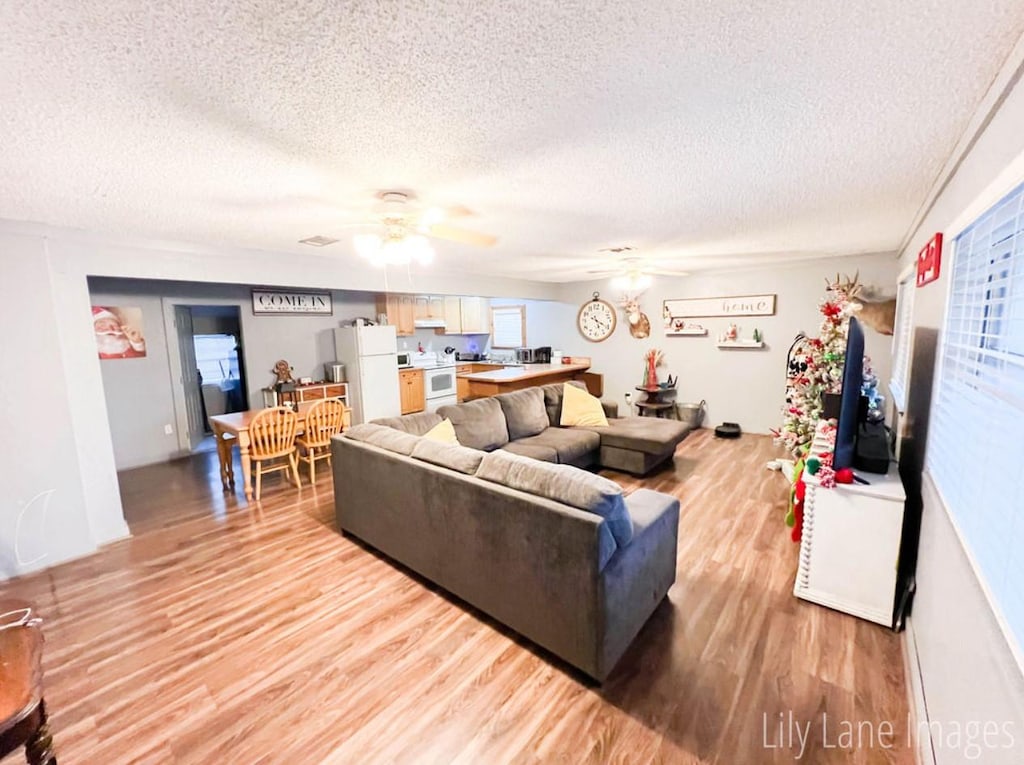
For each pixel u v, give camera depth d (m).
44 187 2.06
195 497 3.99
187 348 6.01
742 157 1.87
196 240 3.44
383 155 1.79
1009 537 1.03
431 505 2.43
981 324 1.42
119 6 0.92
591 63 1.19
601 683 1.83
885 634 2.07
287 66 1.17
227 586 2.58
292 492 4.09
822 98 1.39
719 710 1.70
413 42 1.08
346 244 3.66
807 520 2.29
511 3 0.95
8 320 2.71
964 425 1.47
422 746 1.58
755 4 0.96
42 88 1.23
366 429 3.09
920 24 1.03
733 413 5.87
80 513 2.96
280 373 5.93
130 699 1.79
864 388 2.71
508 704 1.75
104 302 4.86
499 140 1.67
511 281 6.48
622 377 6.80
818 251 4.45
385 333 6.10
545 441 4.14
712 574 2.59
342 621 2.26
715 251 4.32
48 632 2.20
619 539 1.85
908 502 2.39
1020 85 1.19
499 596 2.15
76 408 3.00
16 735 1.05
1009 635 0.98
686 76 1.26
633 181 2.16
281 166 1.88
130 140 1.59
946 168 1.93
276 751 1.57
